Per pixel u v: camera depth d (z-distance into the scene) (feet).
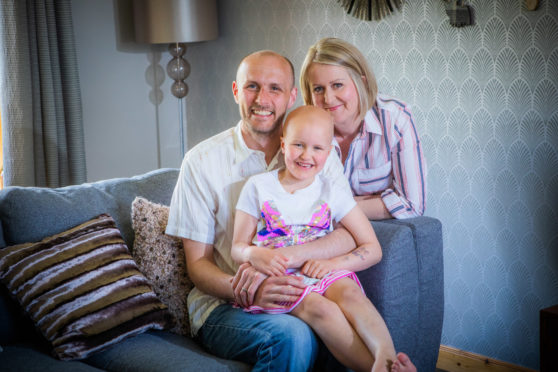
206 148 6.26
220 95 11.69
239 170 6.23
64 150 10.25
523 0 7.39
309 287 5.38
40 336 5.64
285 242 5.74
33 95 9.71
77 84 10.32
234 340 5.43
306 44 10.03
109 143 11.59
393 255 6.05
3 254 5.78
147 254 6.33
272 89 5.99
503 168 7.92
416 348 6.54
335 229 6.08
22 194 6.14
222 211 6.16
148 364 5.20
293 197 5.82
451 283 8.72
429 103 8.55
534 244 7.77
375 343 5.02
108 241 6.12
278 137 6.29
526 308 7.98
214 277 5.78
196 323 5.90
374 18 8.95
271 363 5.08
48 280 5.66
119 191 6.84
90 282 5.73
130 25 11.68
